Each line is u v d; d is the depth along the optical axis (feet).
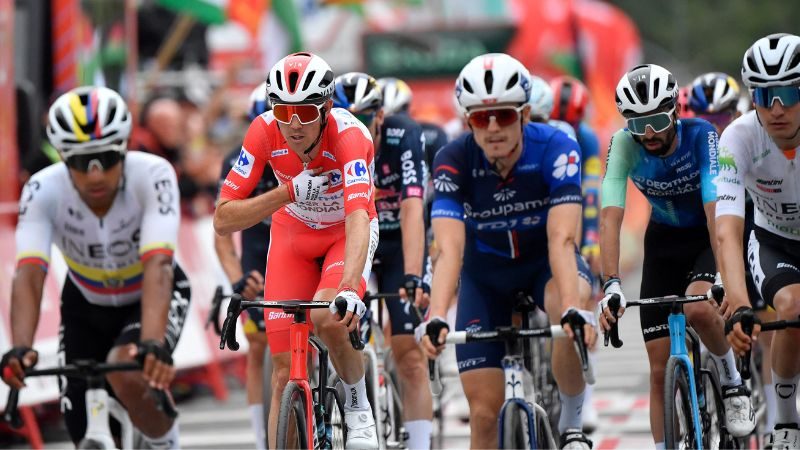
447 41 215.72
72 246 62.23
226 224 53.31
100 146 57.67
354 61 221.25
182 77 152.35
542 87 81.66
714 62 553.64
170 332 62.95
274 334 56.13
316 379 68.33
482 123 55.26
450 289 55.93
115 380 58.95
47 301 91.66
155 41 152.76
